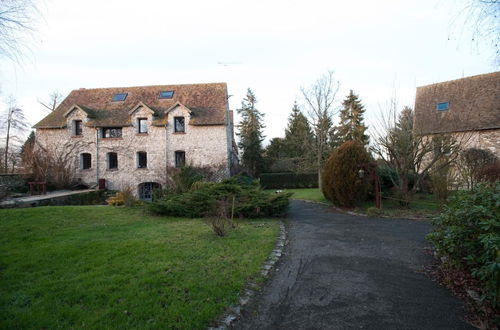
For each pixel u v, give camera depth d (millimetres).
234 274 4359
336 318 3264
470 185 11148
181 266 4641
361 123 31547
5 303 3436
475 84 19391
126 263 4727
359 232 7418
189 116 20875
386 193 12219
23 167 18672
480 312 3305
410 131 11039
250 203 9555
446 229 4488
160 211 9789
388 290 3965
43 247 5578
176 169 17141
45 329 2945
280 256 5445
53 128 21609
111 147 21297
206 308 3332
